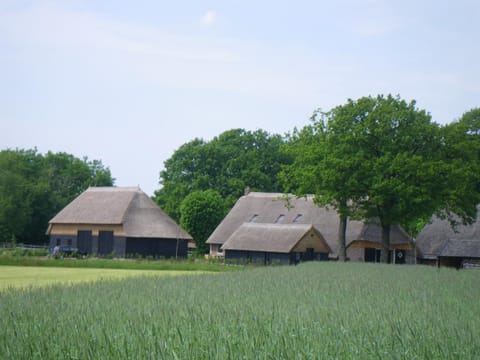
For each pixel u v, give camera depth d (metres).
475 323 13.69
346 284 25.89
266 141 108.94
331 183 58.66
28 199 99.75
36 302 17.66
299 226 72.50
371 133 58.78
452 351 10.45
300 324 12.72
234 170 104.69
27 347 10.83
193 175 106.19
